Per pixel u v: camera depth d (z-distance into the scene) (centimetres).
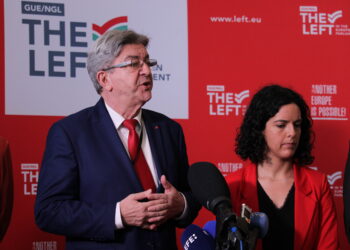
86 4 330
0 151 253
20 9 321
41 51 322
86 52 328
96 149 229
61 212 217
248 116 263
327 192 253
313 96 351
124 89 234
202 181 150
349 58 356
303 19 354
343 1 356
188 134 338
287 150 249
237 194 251
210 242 168
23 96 318
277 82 349
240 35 348
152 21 338
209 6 346
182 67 340
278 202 248
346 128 353
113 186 225
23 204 313
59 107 323
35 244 312
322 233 248
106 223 215
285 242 241
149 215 214
